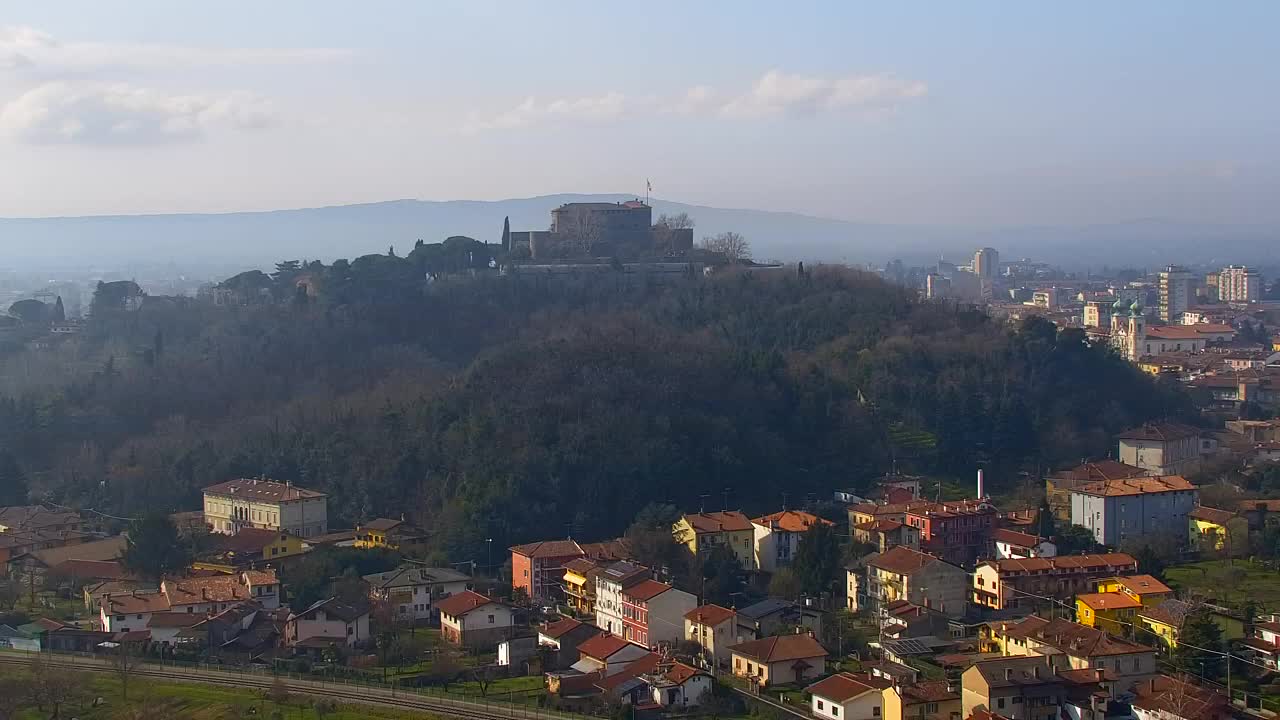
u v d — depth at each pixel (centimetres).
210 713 14712
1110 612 17250
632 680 15400
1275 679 15038
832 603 19475
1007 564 18962
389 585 19400
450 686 15938
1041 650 15675
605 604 18588
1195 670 15162
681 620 17650
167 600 18575
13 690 14962
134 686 15775
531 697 15400
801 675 15938
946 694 14425
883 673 15438
